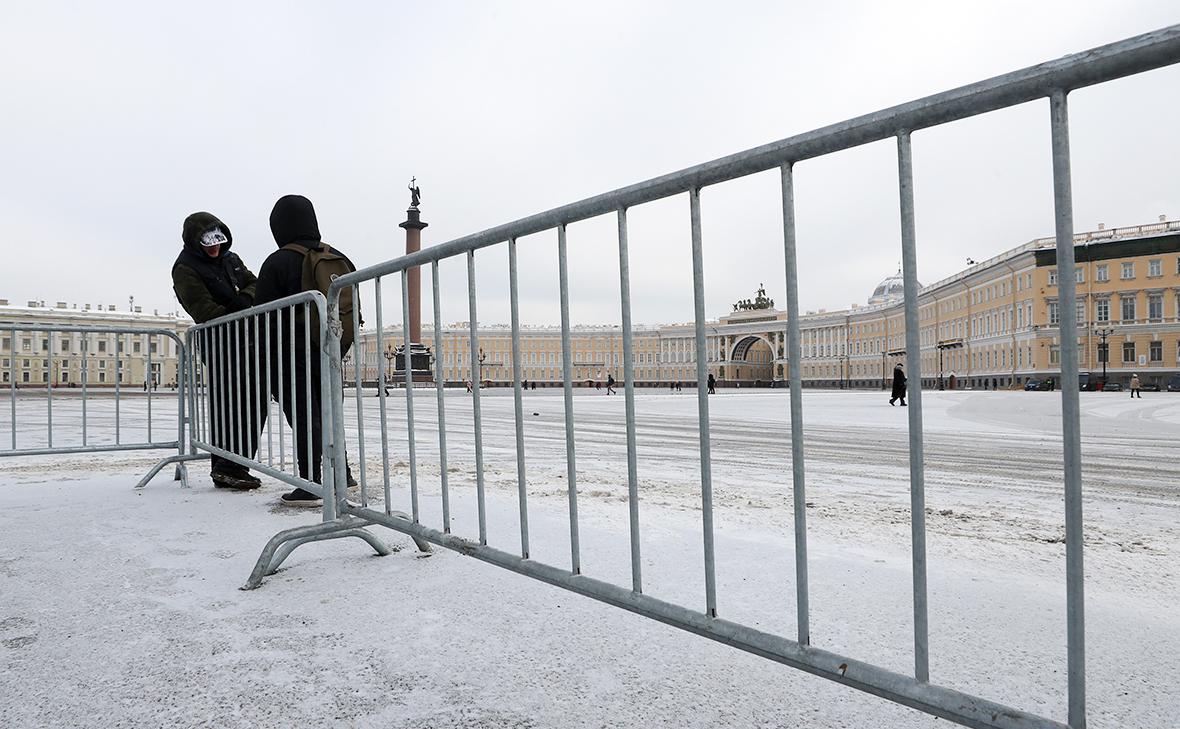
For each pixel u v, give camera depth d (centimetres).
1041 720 93
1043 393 3600
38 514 334
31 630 181
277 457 566
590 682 149
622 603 158
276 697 142
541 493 384
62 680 151
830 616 187
